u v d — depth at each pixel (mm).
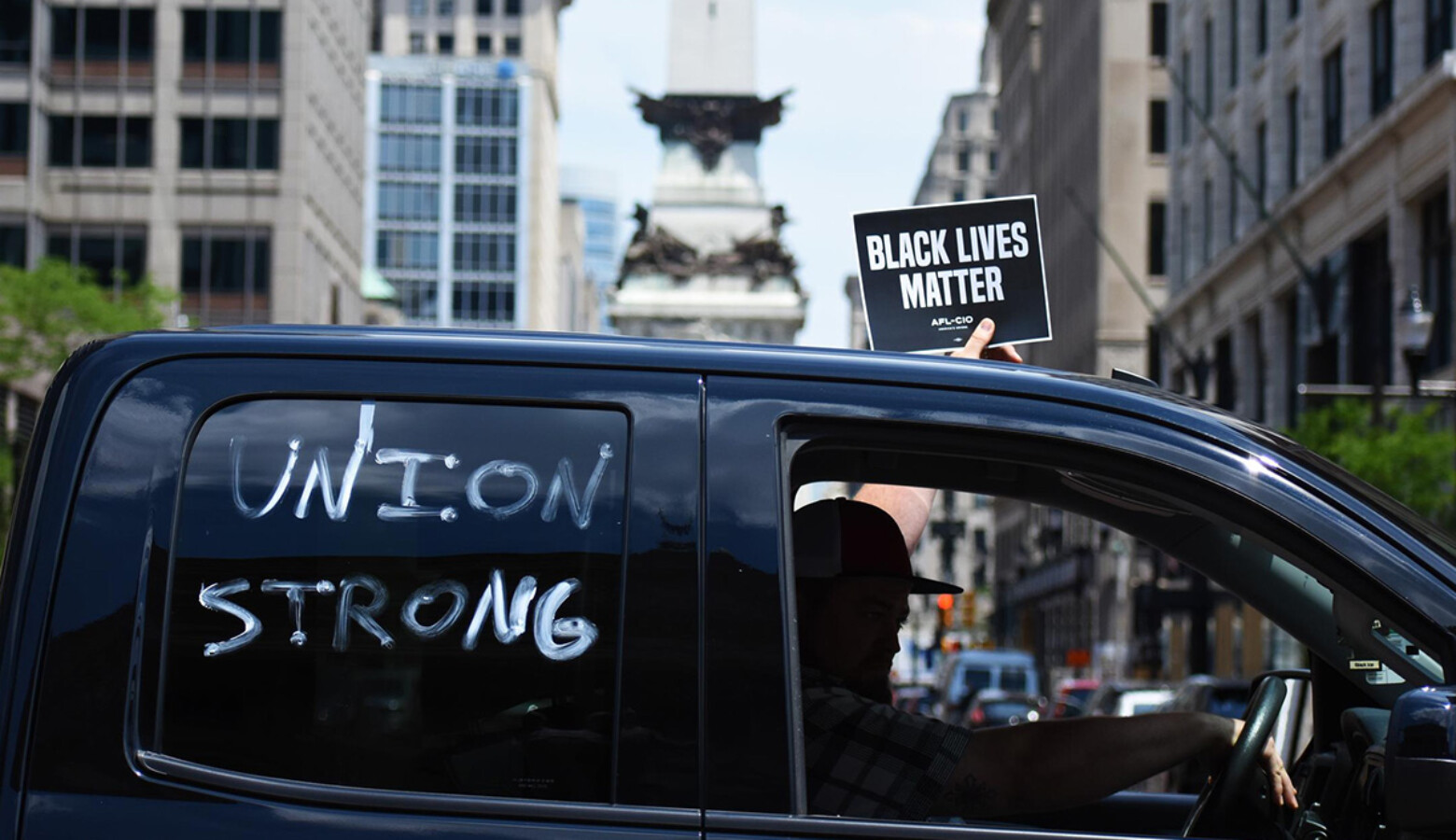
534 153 146625
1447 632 2539
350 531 2602
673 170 119688
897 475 3164
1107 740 3238
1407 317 20234
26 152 62438
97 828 2461
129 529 2584
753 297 118375
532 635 2561
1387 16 34750
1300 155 40281
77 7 63969
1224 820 3285
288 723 2541
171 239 63906
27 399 48312
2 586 2586
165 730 2527
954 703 38469
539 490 2613
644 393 2652
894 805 2885
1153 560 42344
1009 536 90500
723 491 2598
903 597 3197
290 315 63844
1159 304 68062
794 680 2523
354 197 76688
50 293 41250
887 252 3979
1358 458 21625
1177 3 54344
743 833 2467
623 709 2510
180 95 64188
